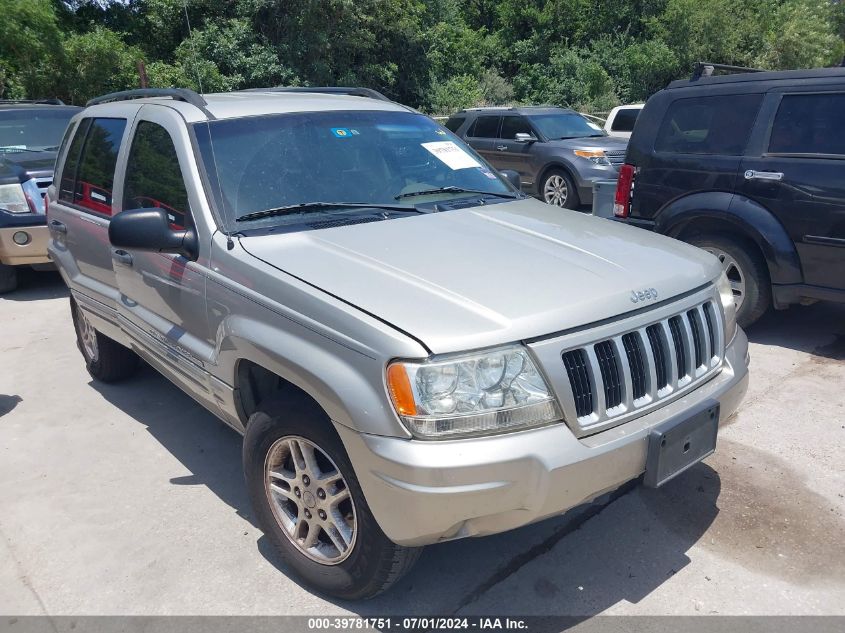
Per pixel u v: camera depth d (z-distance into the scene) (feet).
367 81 87.20
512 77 120.47
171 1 75.97
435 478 7.62
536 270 9.29
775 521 11.12
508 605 9.52
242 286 9.84
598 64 110.73
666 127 19.60
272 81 76.64
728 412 10.19
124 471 13.37
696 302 9.87
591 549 10.62
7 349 20.40
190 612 9.61
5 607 9.87
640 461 8.69
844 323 19.92
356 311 8.36
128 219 10.39
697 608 9.37
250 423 9.97
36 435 14.92
